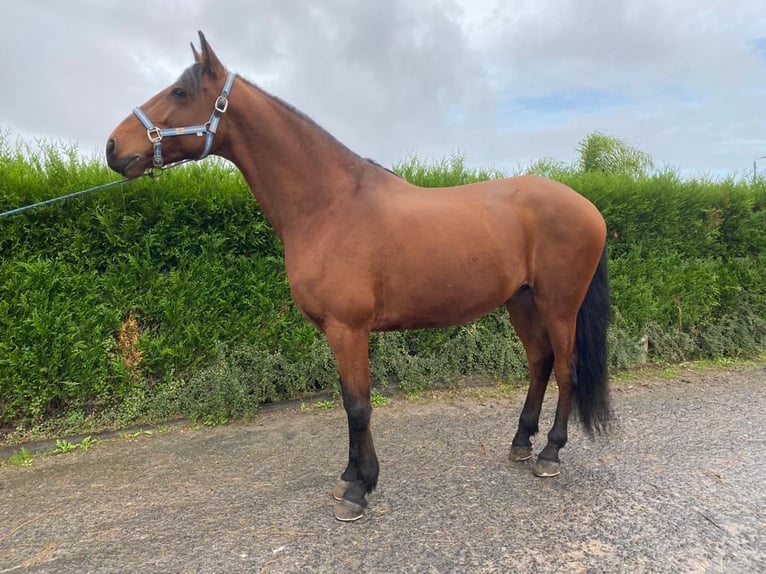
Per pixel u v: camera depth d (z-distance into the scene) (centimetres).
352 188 225
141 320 362
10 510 242
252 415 368
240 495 250
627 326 494
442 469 273
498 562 189
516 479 259
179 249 362
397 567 188
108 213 337
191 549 203
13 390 321
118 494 255
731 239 538
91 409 350
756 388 427
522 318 276
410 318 231
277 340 394
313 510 232
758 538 202
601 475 262
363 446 225
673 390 424
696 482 252
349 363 218
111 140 209
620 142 1166
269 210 233
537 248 245
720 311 541
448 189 246
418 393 418
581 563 188
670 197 496
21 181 318
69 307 333
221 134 221
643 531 208
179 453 308
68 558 200
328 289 212
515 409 381
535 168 565
